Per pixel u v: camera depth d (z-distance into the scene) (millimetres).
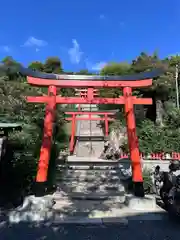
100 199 7312
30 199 6367
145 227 5348
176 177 6176
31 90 18656
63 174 9219
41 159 6980
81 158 13430
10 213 5934
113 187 8195
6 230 5219
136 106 17812
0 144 7203
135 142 7285
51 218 5875
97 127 22109
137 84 7727
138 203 6523
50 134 7219
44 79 7527
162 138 12992
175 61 22484
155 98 18203
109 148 13359
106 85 7664
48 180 8125
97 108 25781
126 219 5770
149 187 7883
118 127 15164
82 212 6176
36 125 10680
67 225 5477
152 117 19188
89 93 7684
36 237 4844
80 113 17750
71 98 7605
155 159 10938
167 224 5523
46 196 6758
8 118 11672
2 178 7457
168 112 16891
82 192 7859
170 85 17984
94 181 8758
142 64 19656
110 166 10258
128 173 9039
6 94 16328
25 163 8211
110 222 5570
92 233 5035
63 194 7629
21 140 8969
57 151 10180
